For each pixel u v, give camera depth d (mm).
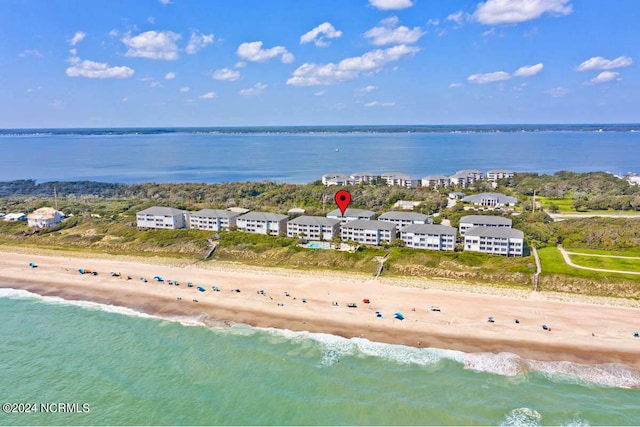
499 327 92750
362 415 69062
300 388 75812
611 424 66500
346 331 93812
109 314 104625
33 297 115312
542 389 74562
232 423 67688
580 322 93938
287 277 124688
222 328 96750
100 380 78562
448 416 68562
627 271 113188
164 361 84438
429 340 89250
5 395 74562
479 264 122625
